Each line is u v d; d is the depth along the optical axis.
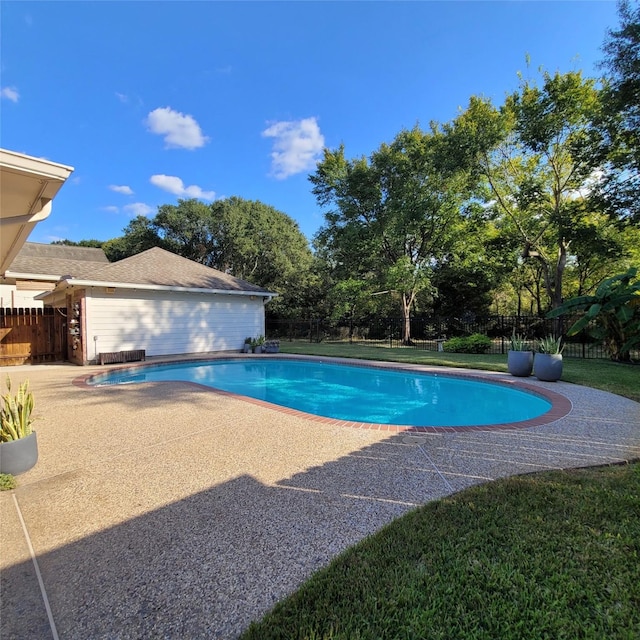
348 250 22.88
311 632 1.86
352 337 27.73
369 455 4.50
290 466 4.18
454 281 26.80
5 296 19.22
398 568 2.34
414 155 19.80
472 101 17.52
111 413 6.59
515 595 2.09
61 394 8.23
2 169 4.30
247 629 1.93
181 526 2.96
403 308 22.31
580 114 16.41
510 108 17.61
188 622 2.00
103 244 43.78
